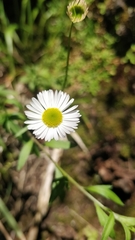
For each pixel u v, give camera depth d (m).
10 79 0.31
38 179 0.29
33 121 0.23
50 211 0.29
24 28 0.31
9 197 0.29
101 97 0.30
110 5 0.30
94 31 0.31
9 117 0.26
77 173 0.29
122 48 0.30
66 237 0.28
